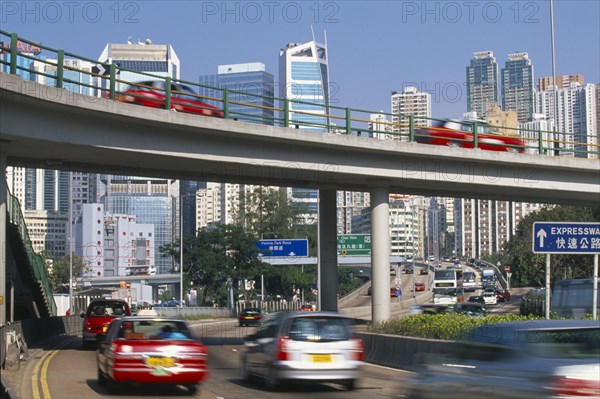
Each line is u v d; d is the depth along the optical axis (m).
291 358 22.80
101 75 33.81
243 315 72.94
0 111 30.64
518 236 121.19
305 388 24.56
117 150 35.03
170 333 22.11
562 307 40.50
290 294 133.75
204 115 37.47
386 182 45.59
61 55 31.92
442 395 14.55
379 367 31.30
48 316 57.22
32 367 31.31
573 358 12.48
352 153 43.09
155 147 36.25
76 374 28.56
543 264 106.12
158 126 35.81
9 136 31.33
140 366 21.27
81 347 44.81
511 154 45.59
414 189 49.84
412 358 29.59
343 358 23.11
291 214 133.88
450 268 122.94
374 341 33.59
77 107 31.81
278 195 135.62
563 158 47.44
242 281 126.75
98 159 38.00
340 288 168.75
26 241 53.53
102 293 96.94
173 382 21.56
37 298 56.66
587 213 101.62
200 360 21.80
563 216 105.06
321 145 41.03
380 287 45.25
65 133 33.03
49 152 35.72
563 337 13.08
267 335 24.30
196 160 37.97
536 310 62.62
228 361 35.00
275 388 23.52
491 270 165.62
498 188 48.41
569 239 26.00
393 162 44.31
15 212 50.97
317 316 23.39
